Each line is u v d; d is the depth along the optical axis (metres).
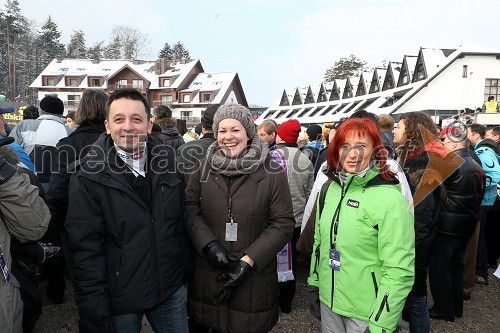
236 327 1.98
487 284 4.20
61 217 2.78
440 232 3.14
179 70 46.25
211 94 43.56
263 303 2.01
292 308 3.53
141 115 1.82
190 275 2.13
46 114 3.69
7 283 1.65
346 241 1.80
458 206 3.03
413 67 32.25
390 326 1.64
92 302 1.70
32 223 1.72
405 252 1.67
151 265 1.82
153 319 2.03
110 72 46.25
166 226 1.89
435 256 3.23
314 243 2.13
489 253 4.96
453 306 3.26
